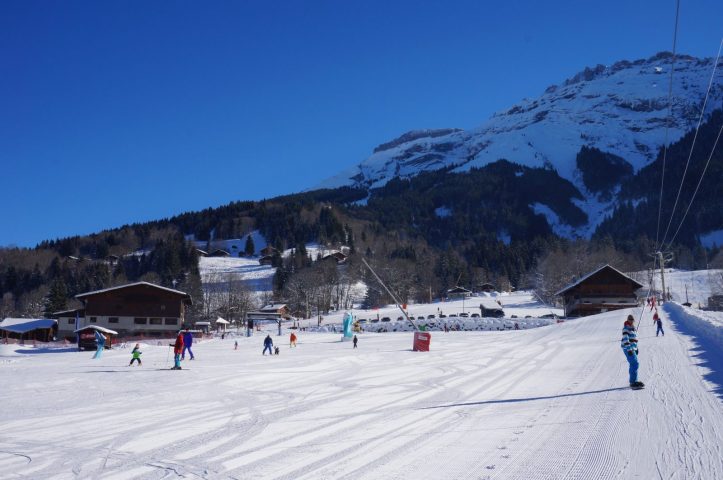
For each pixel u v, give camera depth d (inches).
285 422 525.3
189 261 7598.4
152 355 1617.9
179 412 593.3
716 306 3836.1
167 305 3462.1
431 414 540.7
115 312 3427.7
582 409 502.6
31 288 6683.1
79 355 1760.6
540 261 7037.4
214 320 4682.6
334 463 369.1
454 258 7130.9
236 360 1349.7
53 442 454.6
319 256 7180.1
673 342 1065.5
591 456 352.8
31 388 821.2
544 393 628.1
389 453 389.7
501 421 482.0
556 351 1238.9
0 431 502.3
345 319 2493.8
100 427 514.9
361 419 528.7
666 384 589.6
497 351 1366.9
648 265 6614.2
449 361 1167.0
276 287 6200.8
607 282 3882.9
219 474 352.2
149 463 384.2
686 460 329.4
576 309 3912.4
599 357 996.6
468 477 327.0
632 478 308.2
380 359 1301.7
